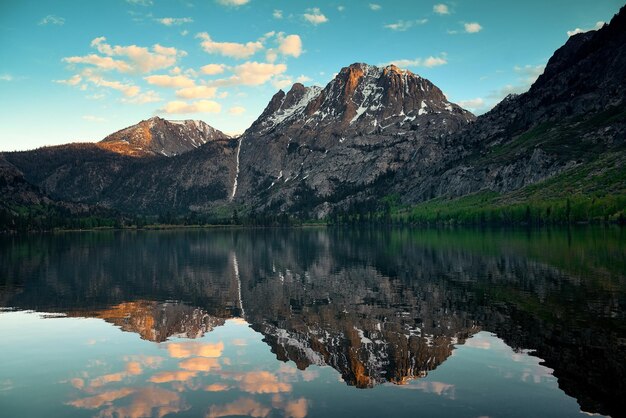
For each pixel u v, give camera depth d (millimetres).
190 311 62750
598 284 70000
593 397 31047
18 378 37094
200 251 171125
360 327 51406
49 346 46125
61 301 70875
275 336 48875
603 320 49281
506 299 62188
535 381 33906
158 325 54812
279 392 33438
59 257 147750
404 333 48125
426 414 29172
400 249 153750
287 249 173500
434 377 35406
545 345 41781
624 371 35281
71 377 37219
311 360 40594
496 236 192625
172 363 40469
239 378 36469
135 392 33875
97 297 74312
